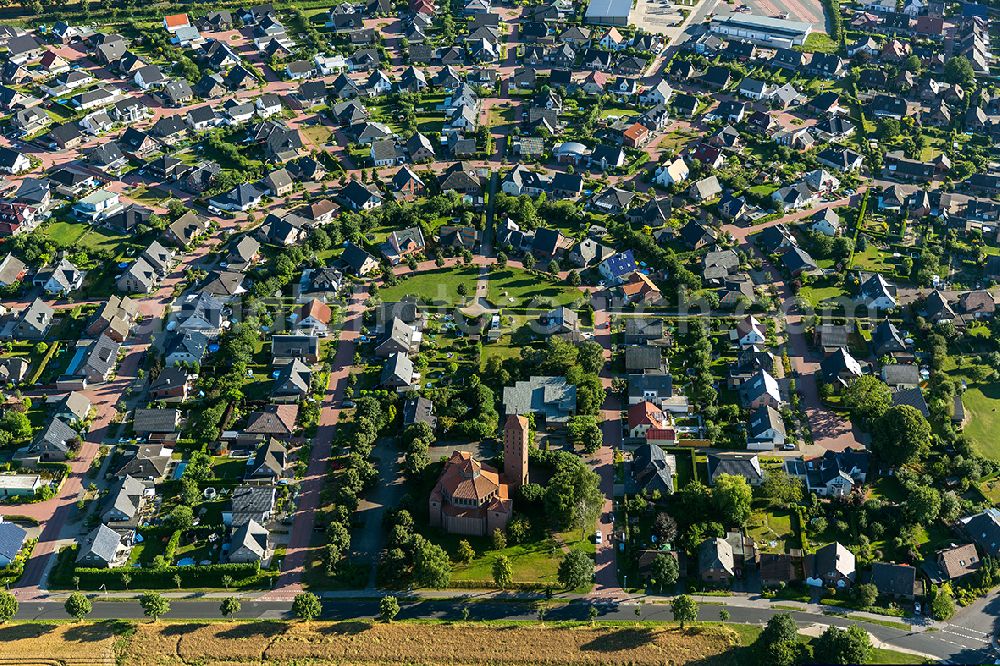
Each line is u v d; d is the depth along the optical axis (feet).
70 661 544.62
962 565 595.88
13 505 643.04
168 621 569.64
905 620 570.87
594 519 622.13
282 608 579.07
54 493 651.66
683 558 604.90
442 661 547.08
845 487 645.92
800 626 563.48
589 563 577.84
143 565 600.39
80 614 564.71
